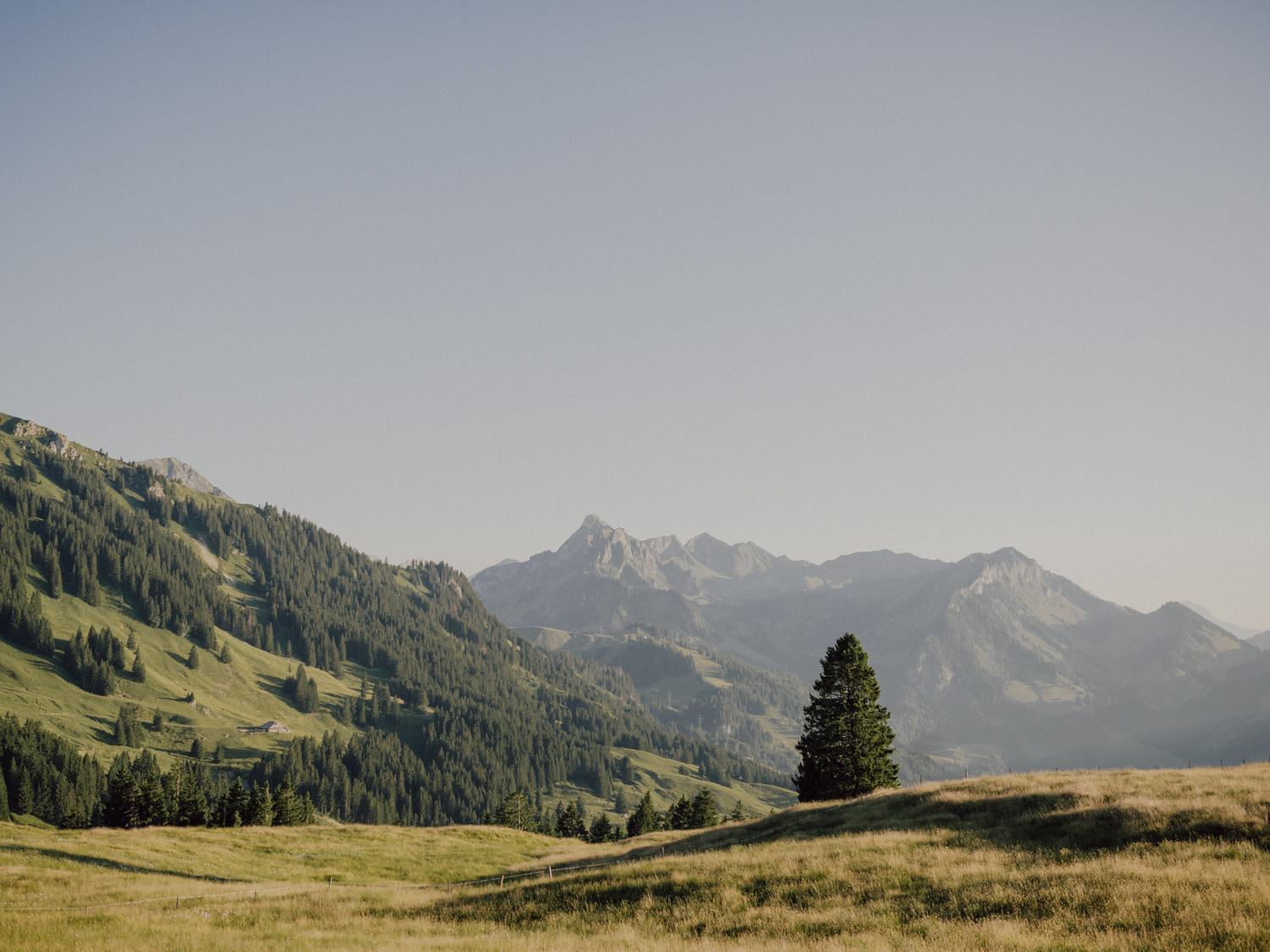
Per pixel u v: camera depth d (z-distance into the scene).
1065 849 27.09
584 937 22.80
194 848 51.44
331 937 24.00
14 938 23.50
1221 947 16.69
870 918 21.88
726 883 27.36
